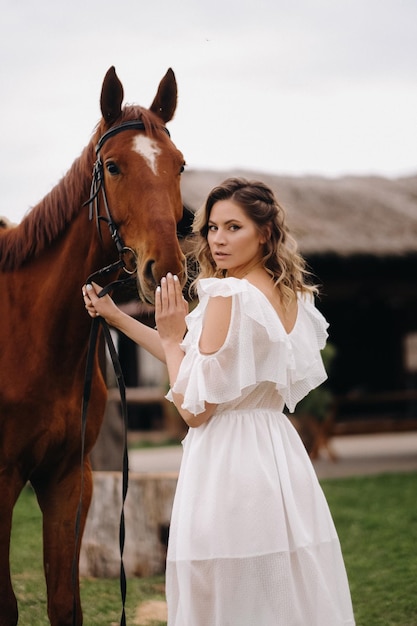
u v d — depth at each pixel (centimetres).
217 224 264
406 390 1744
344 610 256
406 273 1366
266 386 257
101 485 536
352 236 1275
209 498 247
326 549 255
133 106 323
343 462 1223
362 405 1716
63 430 329
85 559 538
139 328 288
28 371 326
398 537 637
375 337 1747
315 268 1296
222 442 252
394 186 1573
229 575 243
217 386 248
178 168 311
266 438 255
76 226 329
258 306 249
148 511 532
